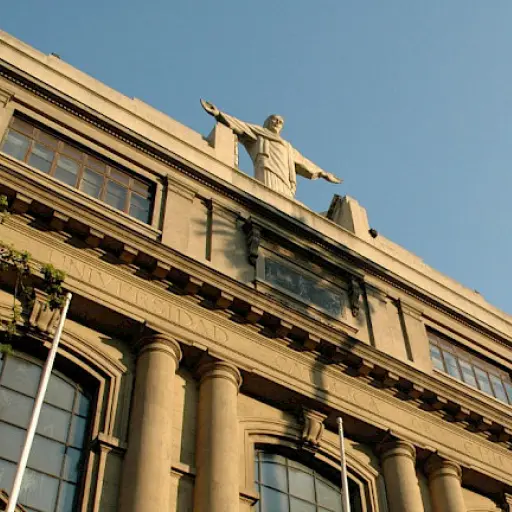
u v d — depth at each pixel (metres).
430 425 23.89
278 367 21.58
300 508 20.28
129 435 18.20
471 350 28.03
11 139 21.47
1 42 23.59
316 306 24.09
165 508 17.22
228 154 26.38
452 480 23.14
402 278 26.83
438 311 27.62
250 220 24.03
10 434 17.20
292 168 28.48
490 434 25.08
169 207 22.92
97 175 22.53
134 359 19.83
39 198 19.69
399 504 21.52
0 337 18.28
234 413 19.91
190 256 22.02
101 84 24.97
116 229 20.41
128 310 19.84
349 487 21.67
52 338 18.66
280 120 29.38
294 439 21.11
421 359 25.48
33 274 18.72
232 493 18.34
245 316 21.62
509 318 30.81
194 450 19.09
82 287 19.50
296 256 24.80
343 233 27.42
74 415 18.42
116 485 17.42
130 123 24.55
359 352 22.91
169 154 23.73
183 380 20.27
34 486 16.84
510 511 24.33
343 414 22.03
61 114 22.62
